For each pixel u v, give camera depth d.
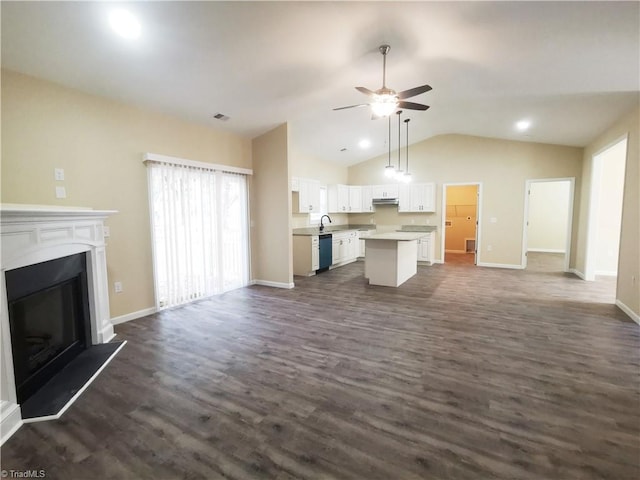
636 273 3.73
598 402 2.13
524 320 3.72
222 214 4.99
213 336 3.33
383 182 8.45
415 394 2.25
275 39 2.88
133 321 3.79
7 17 2.24
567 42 2.83
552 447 1.73
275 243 5.44
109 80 3.23
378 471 1.58
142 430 1.90
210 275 4.82
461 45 3.06
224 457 1.69
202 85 3.59
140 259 3.92
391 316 3.90
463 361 2.73
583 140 5.91
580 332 3.34
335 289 5.28
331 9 2.50
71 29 2.44
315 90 4.09
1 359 1.88
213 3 2.33
